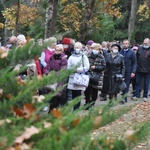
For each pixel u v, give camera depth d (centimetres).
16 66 274
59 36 281
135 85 1395
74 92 995
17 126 223
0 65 266
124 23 4041
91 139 225
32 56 264
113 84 1209
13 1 2570
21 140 209
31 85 277
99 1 2339
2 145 189
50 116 250
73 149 205
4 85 269
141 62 1363
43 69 906
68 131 215
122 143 220
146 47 1363
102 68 1095
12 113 248
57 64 880
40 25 2411
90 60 1100
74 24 2302
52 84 277
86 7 2216
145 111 1052
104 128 380
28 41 266
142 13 3359
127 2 4041
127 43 1302
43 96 270
